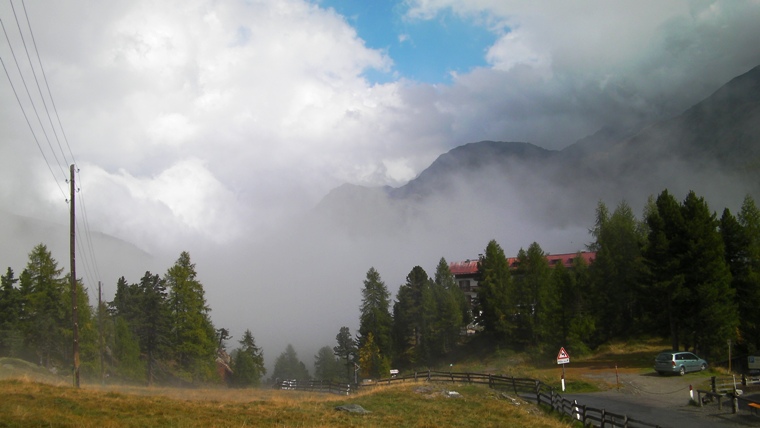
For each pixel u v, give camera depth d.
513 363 71.75
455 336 86.56
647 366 55.22
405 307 94.00
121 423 21.98
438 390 42.81
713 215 56.03
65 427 20.22
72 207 39.41
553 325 68.69
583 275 74.56
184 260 72.44
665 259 54.78
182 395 43.69
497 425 30.17
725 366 52.09
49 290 67.00
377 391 43.97
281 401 35.19
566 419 32.03
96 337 68.62
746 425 28.14
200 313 72.19
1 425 19.56
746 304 56.38
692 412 32.06
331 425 26.25
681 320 54.88
